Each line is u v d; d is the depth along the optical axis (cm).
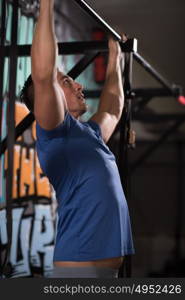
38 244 414
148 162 746
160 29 596
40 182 424
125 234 187
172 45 620
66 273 177
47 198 434
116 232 180
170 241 732
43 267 418
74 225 179
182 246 727
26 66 368
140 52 619
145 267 705
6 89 349
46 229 429
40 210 422
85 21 567
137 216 734
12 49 187
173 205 743
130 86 268
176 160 745
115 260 182
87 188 180
